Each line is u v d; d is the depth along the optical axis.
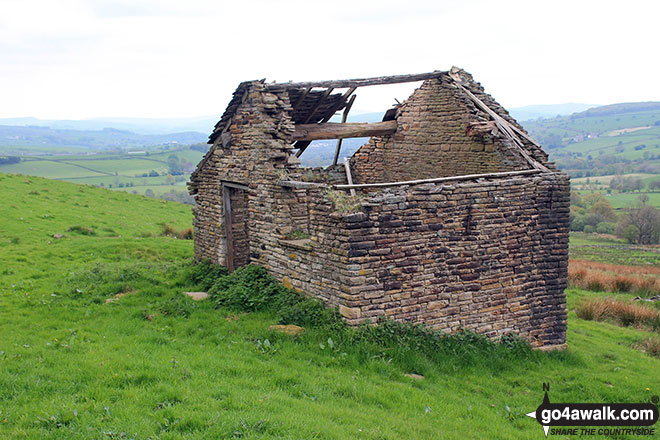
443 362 11.71
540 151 15.35
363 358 10.88
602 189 117.25
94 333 11.73
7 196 31.55
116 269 17.78
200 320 13.16
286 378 9.53
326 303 12.67
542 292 14.58
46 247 22.14
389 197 12.02
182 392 8.38
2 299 14.28
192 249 24.64
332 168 20.36
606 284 25.34
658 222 58.56
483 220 13.41
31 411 7.61
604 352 14.91
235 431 7.18
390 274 12.15
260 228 15.54
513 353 13.49
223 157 17.34
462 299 13.27
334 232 12.06
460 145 16.89
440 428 8.65
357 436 7.62
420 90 18.25
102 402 7.92
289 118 15.23
